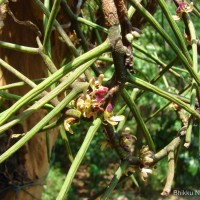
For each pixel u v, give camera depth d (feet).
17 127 0.84
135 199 3.37
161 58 2.40
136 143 1.68
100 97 0.52
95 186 3.68
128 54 0.51
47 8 0.67
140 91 0.77
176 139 0.66
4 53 0.82
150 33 2.41
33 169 0.92
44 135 0.93
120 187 3.48
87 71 0.56
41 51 0.60
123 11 0.53
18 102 0.48
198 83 0.61
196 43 0.73
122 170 0.58
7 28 0.83
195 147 2.99
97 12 0.93
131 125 3.18
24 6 0.83
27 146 0.90
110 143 0.59
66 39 0.63
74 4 0.81
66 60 0.85
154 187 3.40
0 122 0.48
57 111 0.50
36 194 0.94
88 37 0.98
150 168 0.62
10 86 0.63
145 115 2.95
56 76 0.49
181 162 3.14
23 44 0.84
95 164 3.64
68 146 0.77
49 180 3.36
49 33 0.58
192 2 0.74
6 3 0.61
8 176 0.88
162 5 0.59
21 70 0.85
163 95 0.57
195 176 3.20
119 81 0.53
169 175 0.60
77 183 3.73
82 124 3.25
